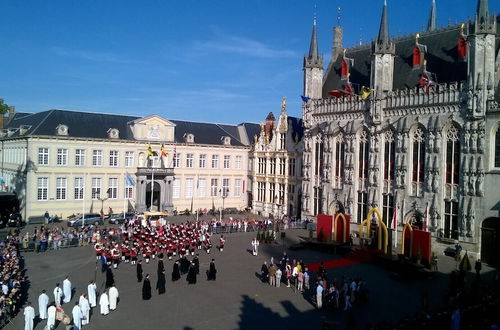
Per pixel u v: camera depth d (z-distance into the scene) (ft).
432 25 240.32
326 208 209.05
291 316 97.66
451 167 159.74
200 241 168.96
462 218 153.89
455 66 166.30
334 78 224.33
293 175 252.62
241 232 205.46
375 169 184.34
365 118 191.31
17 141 241.55
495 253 146.30
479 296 105.19
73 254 154.71
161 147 249.34
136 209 249.96
